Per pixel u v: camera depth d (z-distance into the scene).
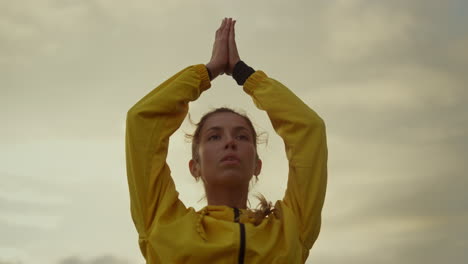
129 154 4.80
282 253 4.48
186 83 5.10
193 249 4.38
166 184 4.83
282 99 5.09
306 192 4.87
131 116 4.86
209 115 5.23
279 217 4.77
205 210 4.72
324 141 4.98
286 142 5.04
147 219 4.71
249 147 4.98
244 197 5.00
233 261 4.39
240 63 5.40
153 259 4.53
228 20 5.65
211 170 4.91
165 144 4.96
